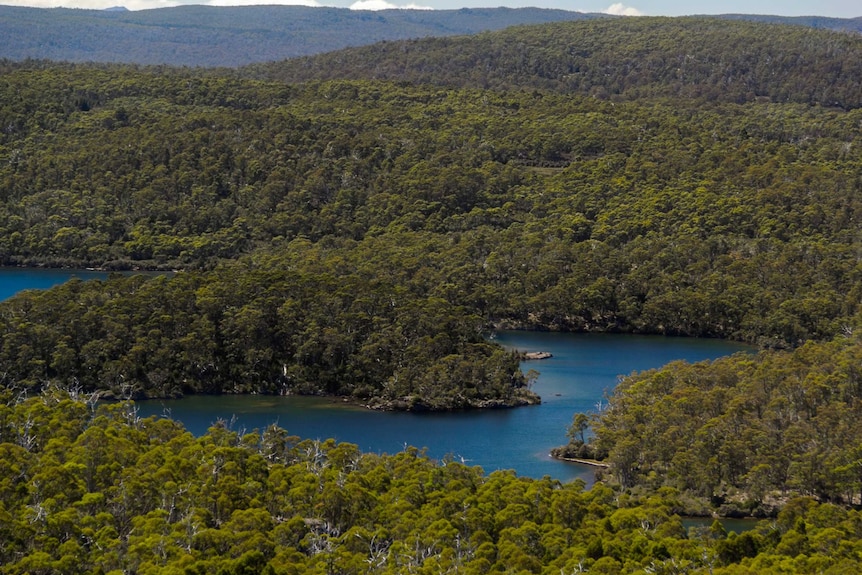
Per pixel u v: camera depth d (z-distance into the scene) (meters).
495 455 147.75
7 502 103.19
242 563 91.12
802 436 134.12
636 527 105.38
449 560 94.31
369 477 115.81
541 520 107.25
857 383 147.50
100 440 116.00
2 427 122.88
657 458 136.12
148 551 93.56
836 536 102.38
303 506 108.12
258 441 130.88
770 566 95.06
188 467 112.62
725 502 127.81
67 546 94.12
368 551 100.00
